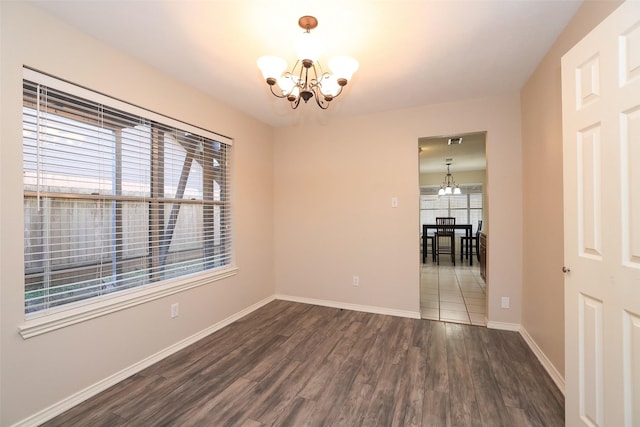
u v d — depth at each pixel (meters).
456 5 1.57
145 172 2.23
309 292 3.66
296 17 1.67
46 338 1.60
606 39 1.21
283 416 1.63
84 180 1.84
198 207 2.73
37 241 1.63
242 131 3.23
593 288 1.31
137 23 1.72
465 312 3.32
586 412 1.35
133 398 1.78
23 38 1.52
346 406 1.71
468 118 2.92
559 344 1.89
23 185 1.53
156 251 2.32
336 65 1.63
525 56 2.10
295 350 2.40
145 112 2.17
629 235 1.14
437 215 7.88
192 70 2.29
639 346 1.11
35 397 1.55
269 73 1.65
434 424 1.56
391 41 1.90
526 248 2.60
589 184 1.33
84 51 1.79
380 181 3.30
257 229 3.48
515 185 2.75
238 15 1.65
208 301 2.73
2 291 1.45
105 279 1.96
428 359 2.25
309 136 3.64
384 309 3.28
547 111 2.06
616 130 1.18
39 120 1.62
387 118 3.26
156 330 2.23
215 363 2.20
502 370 2.08
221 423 1.58
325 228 3.57
